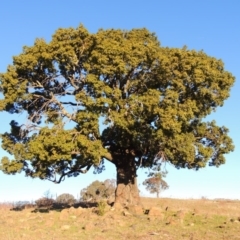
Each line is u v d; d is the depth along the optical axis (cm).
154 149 2797
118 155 3045
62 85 2986
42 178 2941
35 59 2789
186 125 2733
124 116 2633
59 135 2591
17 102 2984
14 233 2050
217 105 2866
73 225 2280
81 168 2981
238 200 4478
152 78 2770
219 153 3086
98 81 2627
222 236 1930
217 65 2877
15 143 3058
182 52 2694
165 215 2572
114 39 2797
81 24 2806
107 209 2733
